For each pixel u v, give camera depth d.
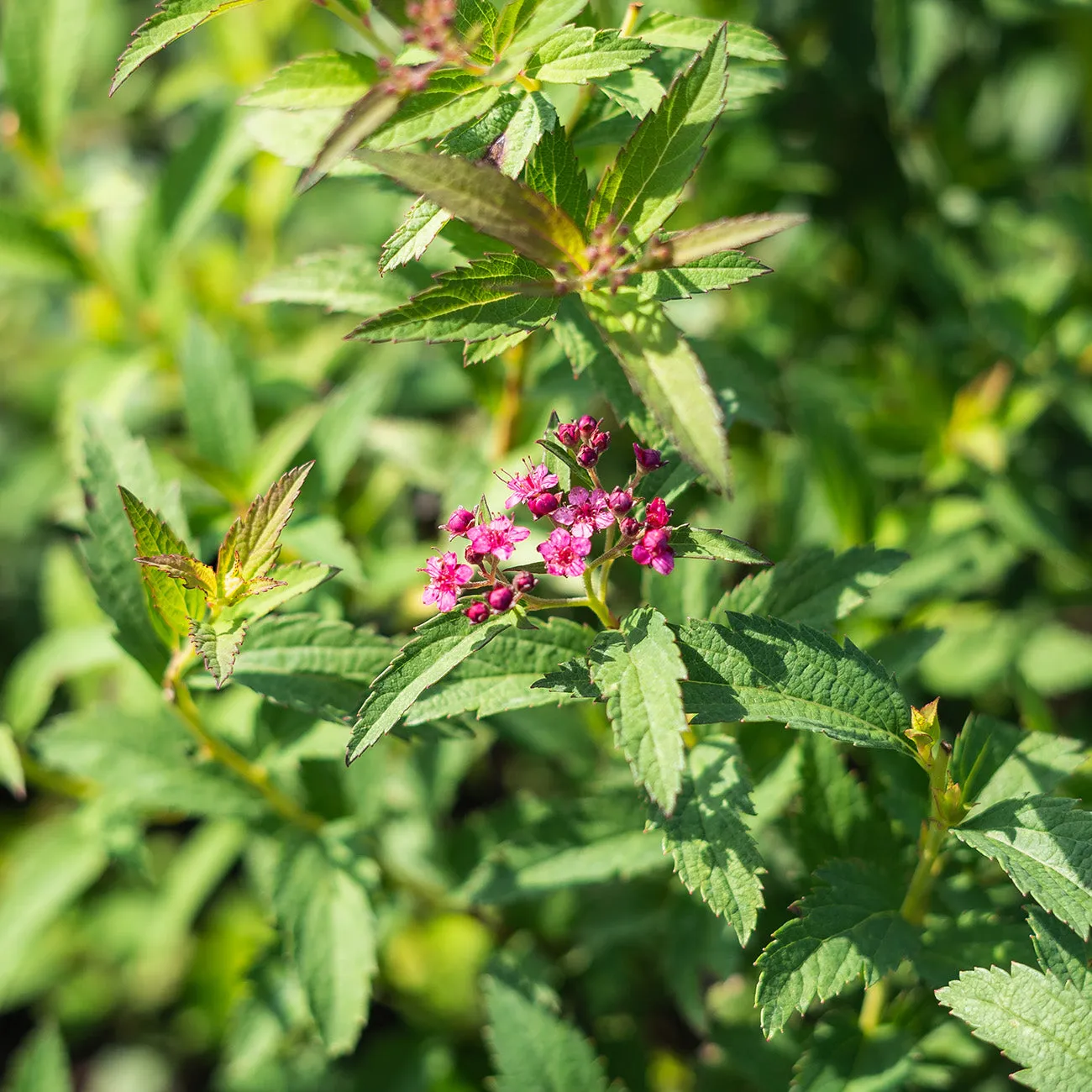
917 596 0.62
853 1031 0.55
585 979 0.63
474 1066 0.63
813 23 0.71
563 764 0.64
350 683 0.56
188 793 0.59
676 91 0.52
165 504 0.56
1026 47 0.75
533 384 0.60
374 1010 0.65
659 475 0.54
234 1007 0.66
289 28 0.69
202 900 0.70
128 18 0.85
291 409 0.65
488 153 0.53
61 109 0.63
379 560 0.63
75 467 0.61
